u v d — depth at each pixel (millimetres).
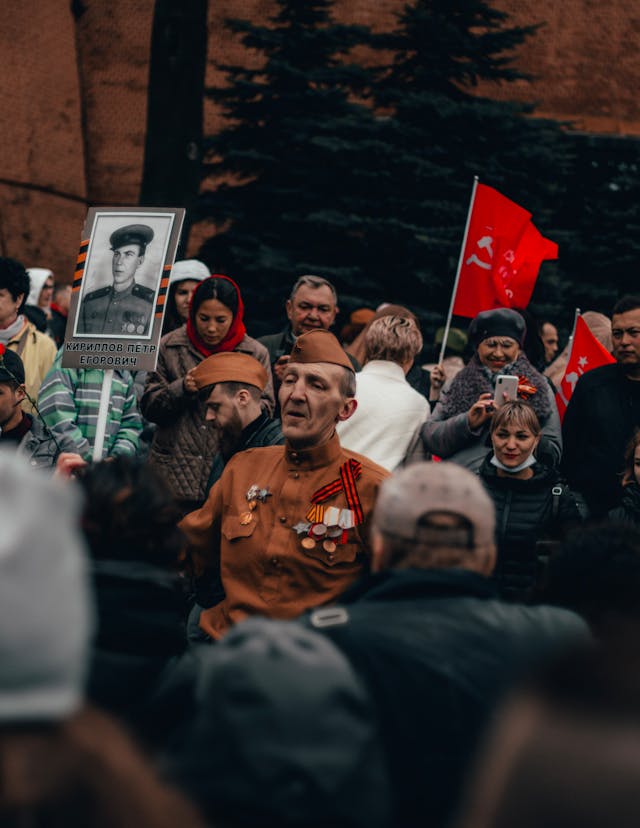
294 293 7410
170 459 6605
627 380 6617
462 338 11914
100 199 27469
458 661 2627
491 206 8227
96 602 2742
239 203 16812
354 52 24281
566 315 18344
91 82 27438
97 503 2889
